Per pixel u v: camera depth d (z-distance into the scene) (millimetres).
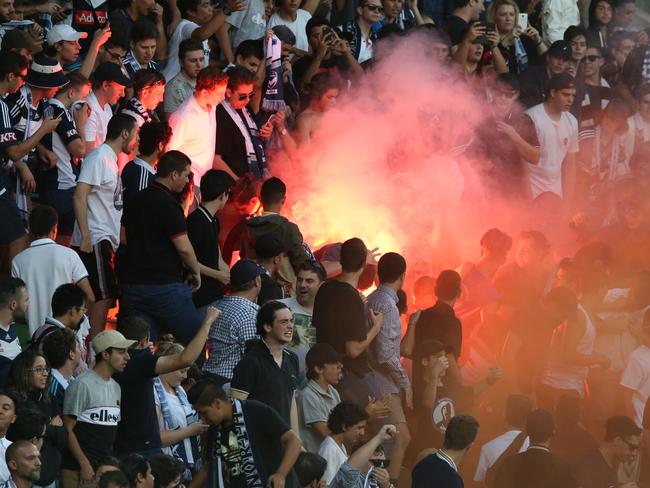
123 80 32250
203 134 32219
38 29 32906
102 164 28766
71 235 31375
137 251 27594
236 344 26109
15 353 24703
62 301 25141
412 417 28969
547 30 45188
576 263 33031
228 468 21703
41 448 22375
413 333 29562
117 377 23844
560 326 32000
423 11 44375
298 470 22344
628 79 41531
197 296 28984
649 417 29516
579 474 28297
